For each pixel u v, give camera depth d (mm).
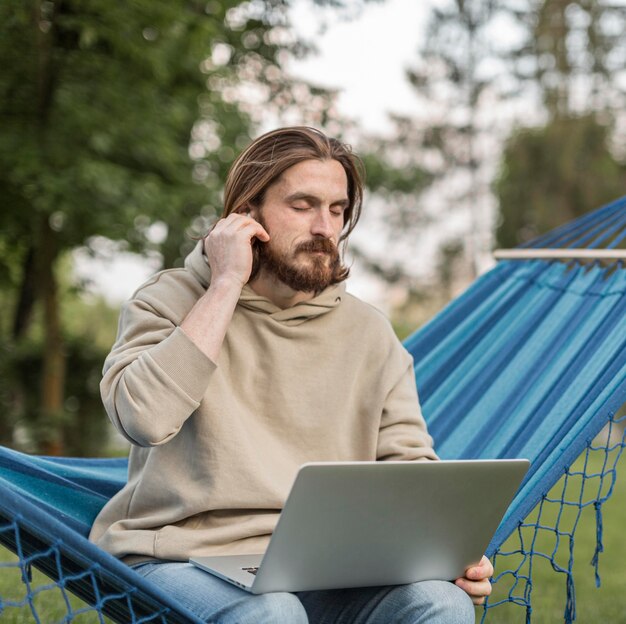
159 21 8469
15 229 9766
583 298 3512
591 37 20234
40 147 8453
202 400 2238
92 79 8641
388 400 2443
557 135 18938
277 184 2359
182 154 9453
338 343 2445
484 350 3475
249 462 2227
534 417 3033
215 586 2004
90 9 8383
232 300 2229
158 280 2416
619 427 14578
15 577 4281
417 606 2059
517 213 19109
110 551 2217
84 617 3607
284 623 1905
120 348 2260
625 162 19391
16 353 10172
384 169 12492
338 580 2031
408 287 20688
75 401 10531
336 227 2412
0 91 8562
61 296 11172
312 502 1871
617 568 5535
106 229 8844
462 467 2002
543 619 4031
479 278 3799
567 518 7551
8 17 8430
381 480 1921
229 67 10344
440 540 2098
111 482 2686
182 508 2207
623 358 2947
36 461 2621
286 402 2348
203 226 9984
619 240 3680
